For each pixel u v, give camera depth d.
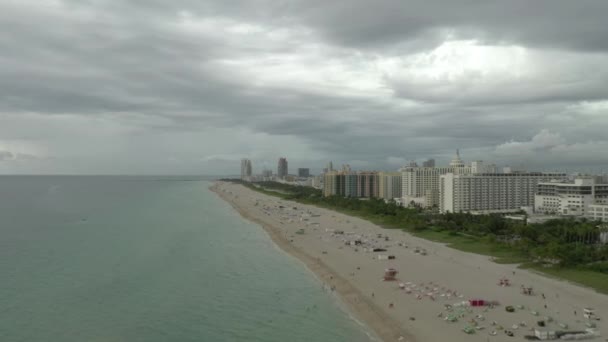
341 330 106.06
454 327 106.12
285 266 171.25
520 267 163.62
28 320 107.38
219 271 159.38
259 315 115.06
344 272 160.25
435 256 186.62
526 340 97.94
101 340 97.06
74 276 145.75
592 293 130.12
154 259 173.75
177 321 109.00
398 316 114.31
